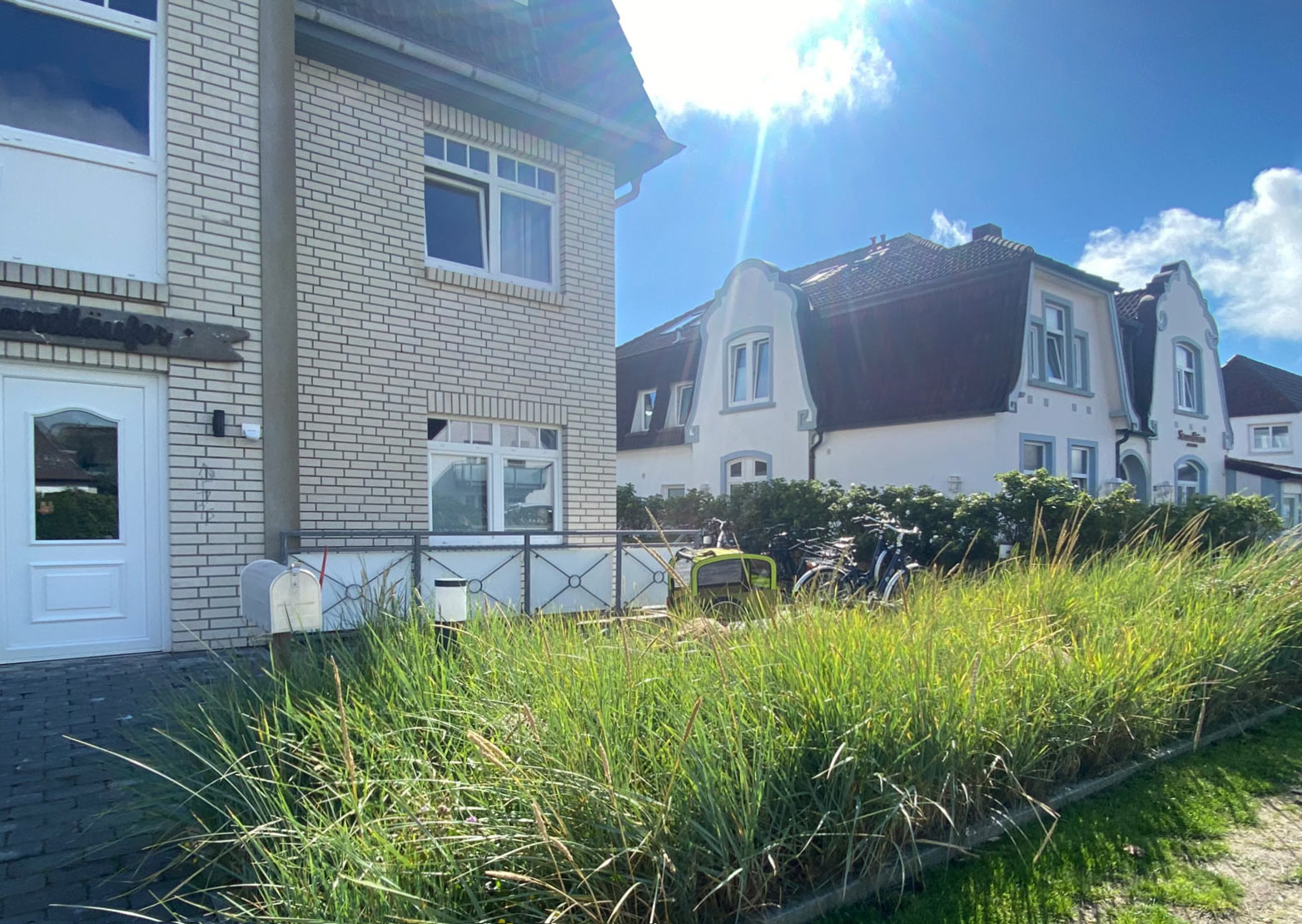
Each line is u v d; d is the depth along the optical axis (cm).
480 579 725
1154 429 1962
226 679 403
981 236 2047
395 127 803
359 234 775
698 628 412
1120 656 461
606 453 963
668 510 1603
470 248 890
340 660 389
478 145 887
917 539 1198
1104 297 1794
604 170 977
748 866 269
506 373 877
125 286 614
